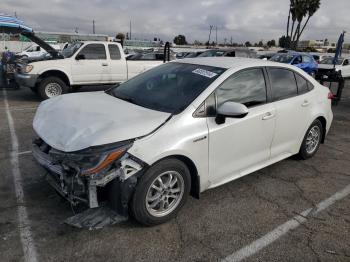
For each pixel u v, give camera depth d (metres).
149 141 3.02
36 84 10.05
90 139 2.88
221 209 3.67
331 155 5.61
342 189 4.32
